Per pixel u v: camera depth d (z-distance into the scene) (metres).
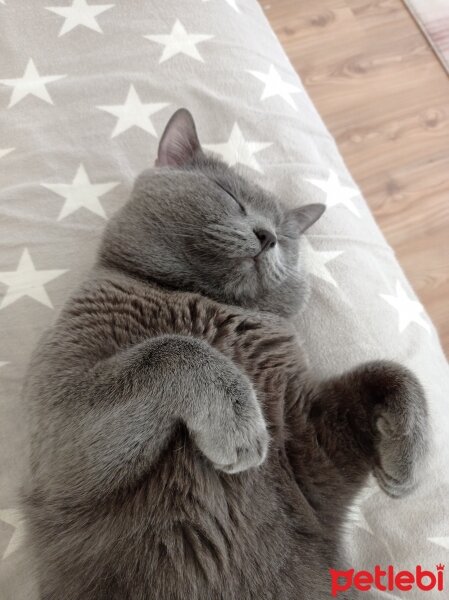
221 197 0.28
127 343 0.24
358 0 0.55
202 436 0.21
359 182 0.48
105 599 0.21
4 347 0.31
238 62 0.39
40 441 0.22
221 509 0.22
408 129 0.50
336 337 0.33
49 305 0.32
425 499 0.29
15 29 0.38
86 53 0.38
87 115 0.37
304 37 0.54
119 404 0.21
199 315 0.25
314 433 0.25
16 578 0.27
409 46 0.54
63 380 0.22
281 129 0.38
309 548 0.23
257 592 0.22
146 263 0.27
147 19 0.39
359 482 0.25
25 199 0.34
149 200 0.28
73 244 0.33
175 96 0.38
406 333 0.34
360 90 0.52
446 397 0.32
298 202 0.36
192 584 0.21
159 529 0.21
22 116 0.36
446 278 0.45
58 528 0.22
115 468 0.21
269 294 0.29
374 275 0.35
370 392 0.25
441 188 0.49
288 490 0.23
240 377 0.22
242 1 0.42
